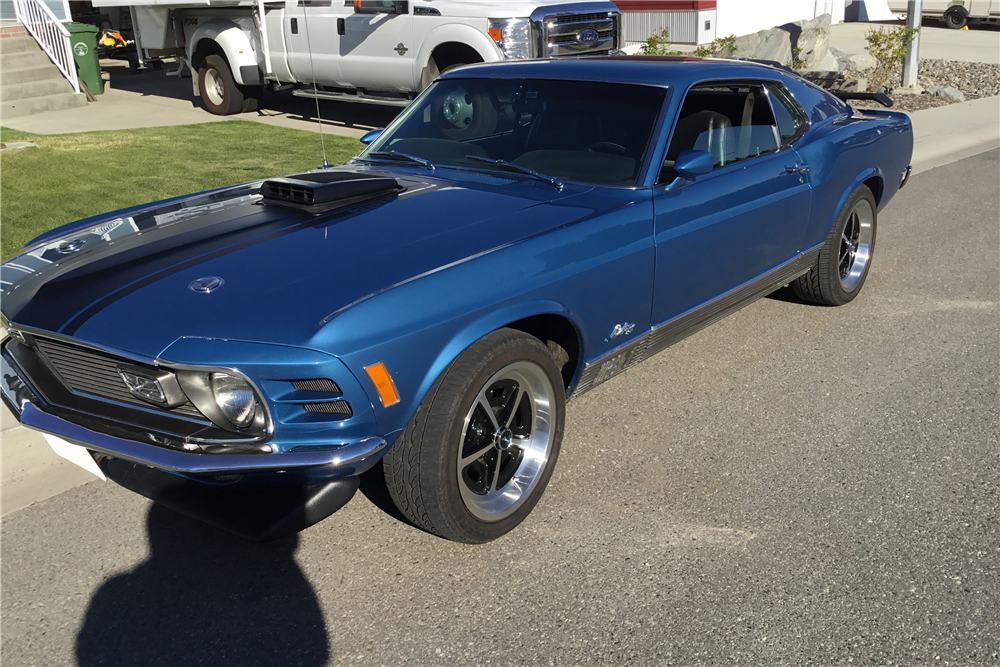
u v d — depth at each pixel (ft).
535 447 10.62
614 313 11.25
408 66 34.37
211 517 8.91
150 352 8.17
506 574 9.62
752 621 8.77
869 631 8.59
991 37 82.48
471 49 32.86
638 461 12.00
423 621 8.91
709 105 13.10
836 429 12.84
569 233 10.40
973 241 22.91
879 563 9.64
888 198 18.74
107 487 11.61
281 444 8.20
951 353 15.64
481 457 9.97
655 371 15.08
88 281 9.36
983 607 8.89
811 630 8.62
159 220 11.03
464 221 10.43
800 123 15.47
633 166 11.83
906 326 17.02
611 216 10.97
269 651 8.55
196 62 42.16
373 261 9.28
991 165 32.63
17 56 44.14
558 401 10.58
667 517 10.63
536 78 13.46
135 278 9.28
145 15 44.04
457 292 9.11
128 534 10.54
